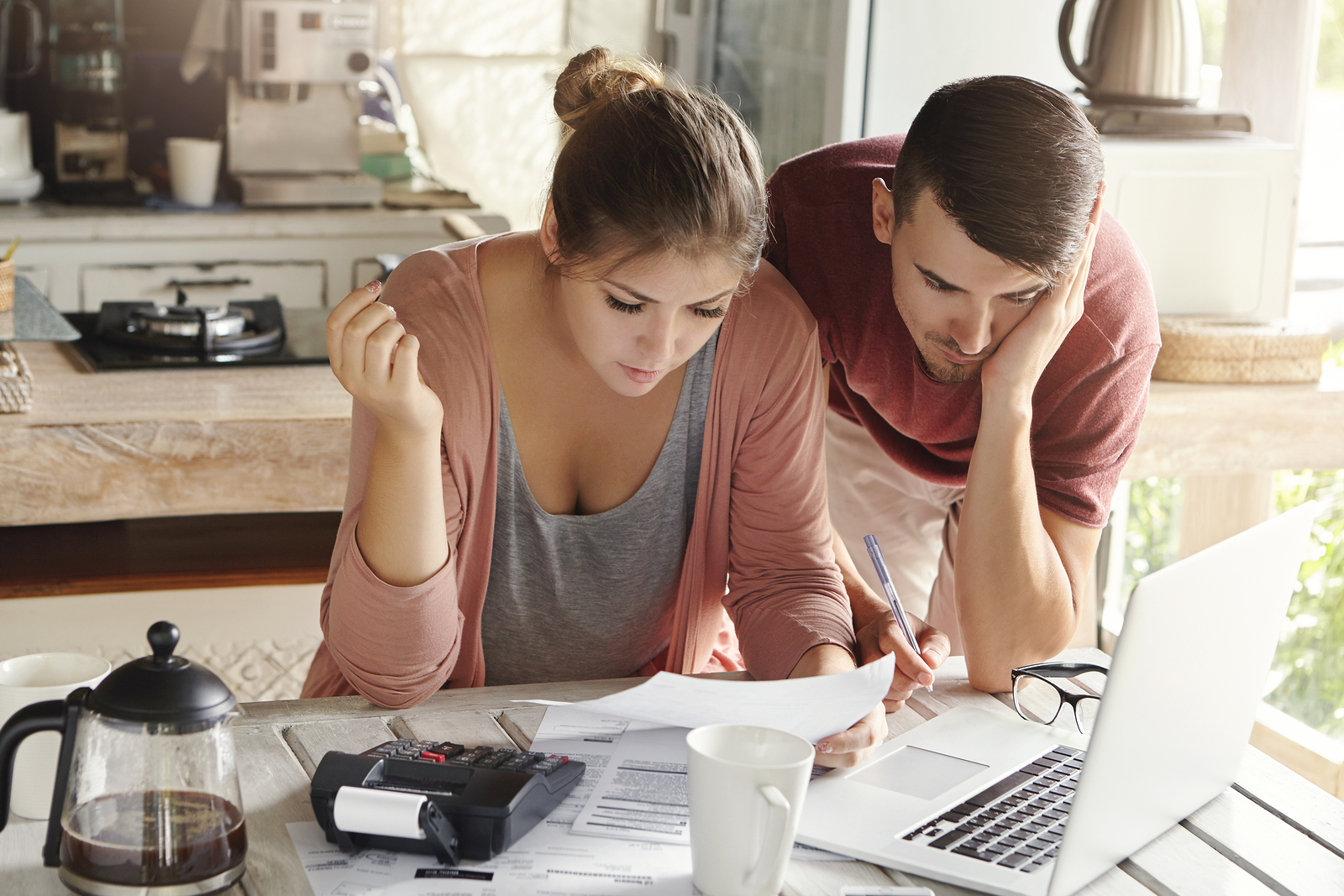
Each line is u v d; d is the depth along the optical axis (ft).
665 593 4.25
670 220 3.07
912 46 8.32
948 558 6.06
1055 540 4.43
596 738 3.39
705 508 4.12
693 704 3.09
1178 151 7.21
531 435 3.94
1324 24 7.46
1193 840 2.99
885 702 3.67
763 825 2.56
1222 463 6.75
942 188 3.62
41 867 2.68
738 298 3.97
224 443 5.93
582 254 3.19
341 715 3.51
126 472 5.84
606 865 2.75
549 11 12.77
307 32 11.20
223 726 2.61
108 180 11.81
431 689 3.60
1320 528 7.32
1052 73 8.52
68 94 11.44
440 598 3.49
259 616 6.23
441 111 12.91
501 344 3.84
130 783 2.52
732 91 10.48
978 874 2.75
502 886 2.66
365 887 2.64
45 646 5.91
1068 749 3.45
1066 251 3.64
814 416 4.09
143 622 6.05
